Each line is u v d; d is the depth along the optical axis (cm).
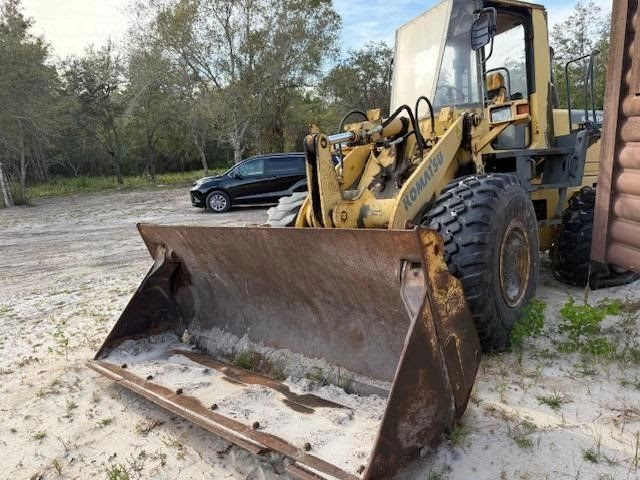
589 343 365
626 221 350
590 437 274
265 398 309
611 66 346
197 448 298
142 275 739
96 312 568
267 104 2675
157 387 333
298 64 2584
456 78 465
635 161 334
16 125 2444
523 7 477
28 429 333
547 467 254
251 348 373
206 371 357
